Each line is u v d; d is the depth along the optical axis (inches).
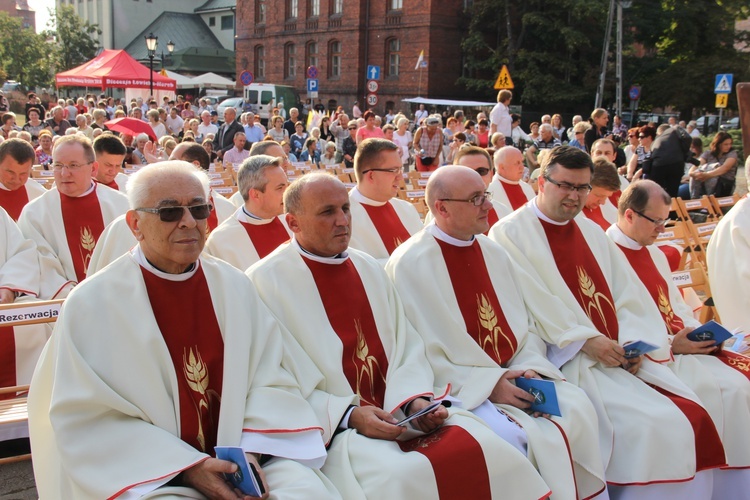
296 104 1306.6
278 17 1683.1
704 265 268.1
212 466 114.6
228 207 243.0
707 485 161.0
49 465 123.5
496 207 267.7
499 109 641.6
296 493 116.2
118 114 785.6
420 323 159.5
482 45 1387.8
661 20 1390.3
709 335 180.2
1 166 234.5
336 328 148.3
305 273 149.8
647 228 191.2
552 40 1380.4
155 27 2628.0
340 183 150.9
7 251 207.6
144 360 122.3
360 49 1517.0
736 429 171.2
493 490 130.9
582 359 169.3
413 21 1422.2
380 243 226.8
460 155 241.9
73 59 2613.2
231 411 124.8
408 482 124.0
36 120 653.9
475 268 168.4
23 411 159.0
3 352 190.7
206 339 129.0
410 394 142.0
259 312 136.9
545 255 179.0
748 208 213.5
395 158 227.5
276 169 197.3
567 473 142.9
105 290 124.3
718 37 1453.0
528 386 152.9
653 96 1397.6
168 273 128.6
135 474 114.0
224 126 569.3
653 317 182.4
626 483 156.1
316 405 136.0
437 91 1425.9
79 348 119.7
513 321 167.8
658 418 157.2
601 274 183.2
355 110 1160.8
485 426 138.6
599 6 1296.8
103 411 118.5
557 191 177.8
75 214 225.5
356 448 130.9
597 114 489.7
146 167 126.0
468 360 159.2
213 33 2647.6
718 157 456.1
